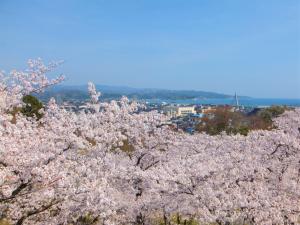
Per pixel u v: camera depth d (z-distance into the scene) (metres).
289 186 12.45
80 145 10.26
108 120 12.58
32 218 10.22
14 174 8.77
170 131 17.03
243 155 14.52
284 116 28.00
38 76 15.10
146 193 12.62
